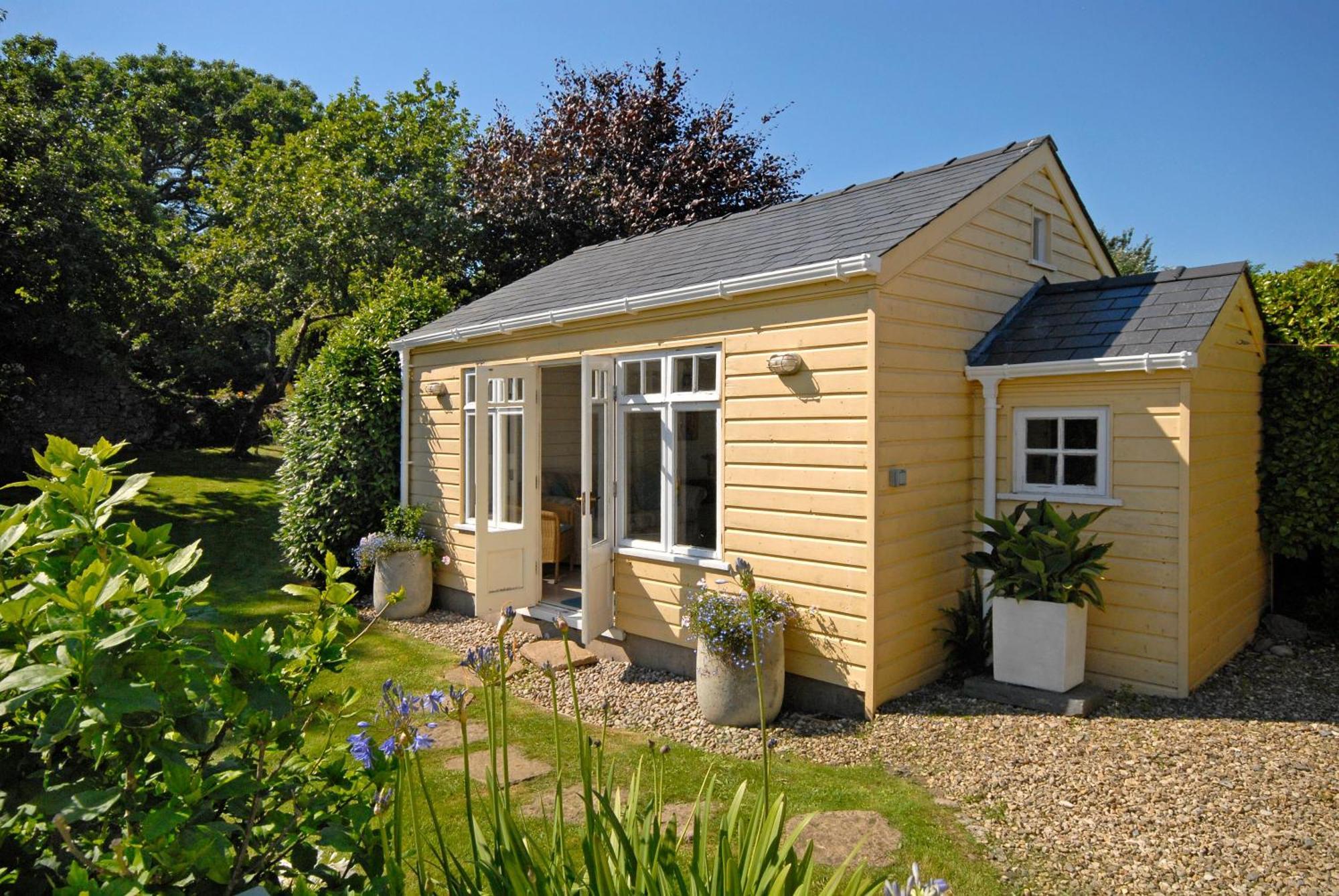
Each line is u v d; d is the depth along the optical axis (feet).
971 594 22.74
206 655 6.73
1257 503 26.99
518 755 18.22
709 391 23.03
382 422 35.96
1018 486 22.88
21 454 56.90
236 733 7.45
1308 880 12.14
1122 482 21.35
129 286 50.19
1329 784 15.33
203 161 94.32
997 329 24.31
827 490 20.26
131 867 5.98
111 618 6.07
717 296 21.94
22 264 43.42
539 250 67.87
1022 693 19.81
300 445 36.60
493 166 67.36
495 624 30.19
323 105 97.76
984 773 16.26
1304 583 28.60
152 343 61.93
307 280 58.75
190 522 45.91
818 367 20.43
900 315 20.35
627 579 25.18
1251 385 26.13
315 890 7.27
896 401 20.17
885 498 19.75
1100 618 21.88
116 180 51.08
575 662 25.16
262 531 44.88
